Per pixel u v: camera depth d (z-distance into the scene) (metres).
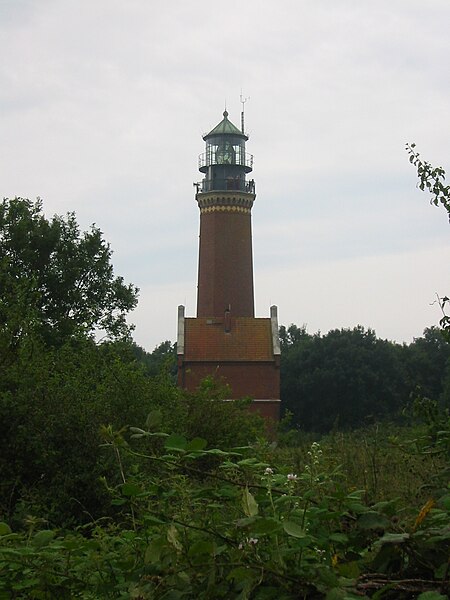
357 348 69.50
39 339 19.61
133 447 11.62
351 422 68.81
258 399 51.72
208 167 65.00
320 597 3.98
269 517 4.23
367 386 68.50
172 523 4.45
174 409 18.61
